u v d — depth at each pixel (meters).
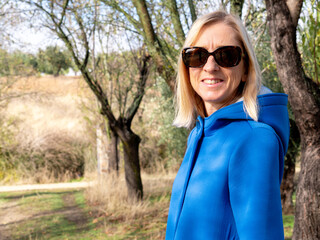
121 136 9.03
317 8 3.16
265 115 0.90
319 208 2.88
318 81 3.11
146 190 10.91
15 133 15.42
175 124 1.27
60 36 7.05
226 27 1.00
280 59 2.93
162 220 7.61
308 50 3.36
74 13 6.52
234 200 0.84
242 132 0.88
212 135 0.97
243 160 0.84
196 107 1.20
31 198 11.07
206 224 0.88
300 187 3.03
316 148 2.97
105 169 11.91
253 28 5.08
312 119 2.90
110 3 4.58
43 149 15.35
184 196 0.97
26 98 15.62
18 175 15.01
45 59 8.68
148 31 4.25
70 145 16.20
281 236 0.79
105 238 6.58
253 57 0.96
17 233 7.25
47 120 17.11
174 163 14.53
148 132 15.92
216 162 0.90
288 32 2.83
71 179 15.77
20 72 13.38
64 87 22.34
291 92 2.95
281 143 0.89
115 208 8.62
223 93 0.99
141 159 15.95
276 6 2.84
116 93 9.66
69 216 8.70
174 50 4.63
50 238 6.84
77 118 17.91
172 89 4.17
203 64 1.00
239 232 0.81
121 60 8.66
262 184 0.80
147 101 12.00
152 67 8.20
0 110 14.23
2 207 9.86
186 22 4.85
